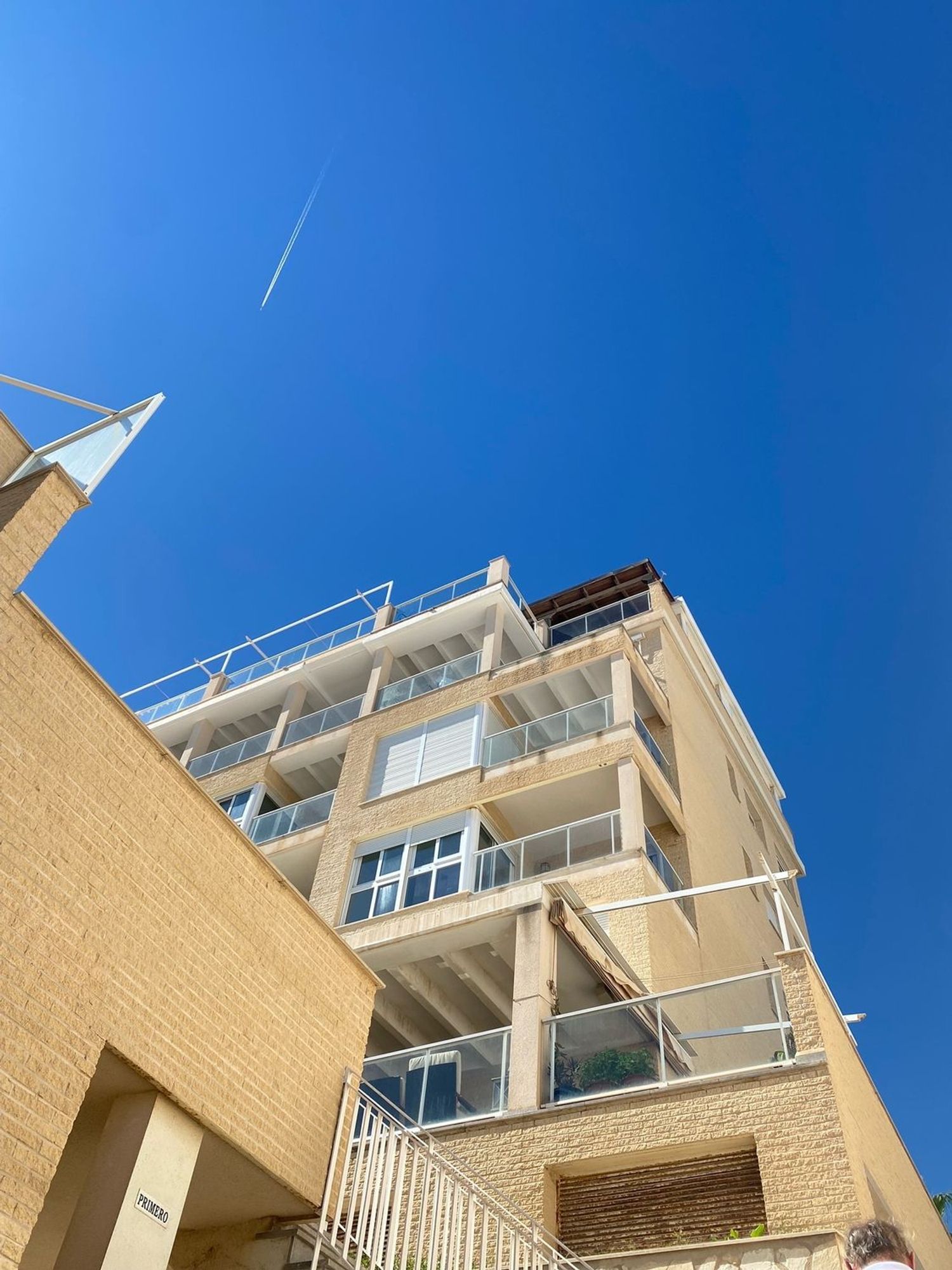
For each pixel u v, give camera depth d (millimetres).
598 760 20703
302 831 24078
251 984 7410
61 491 6973
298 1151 7312
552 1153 10891
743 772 30328
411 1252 9883
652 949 17203
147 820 6898
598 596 29812
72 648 6648
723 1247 8492
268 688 29859
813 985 10805
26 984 5684
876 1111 11836
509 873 20453
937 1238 13891
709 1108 10320
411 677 26781
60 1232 7309
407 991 18797
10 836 5895
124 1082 6402
